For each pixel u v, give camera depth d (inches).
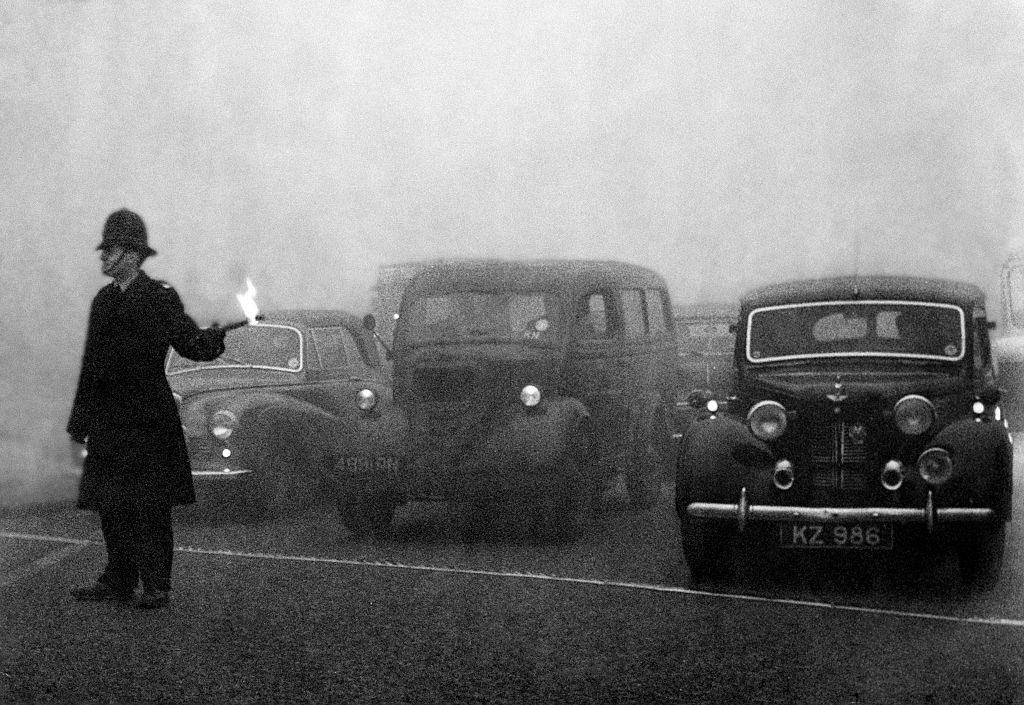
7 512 473.4
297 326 496.4
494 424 401.1
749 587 319.0
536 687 223.8
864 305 353.4
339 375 504.7
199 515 467.8
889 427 320.2
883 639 260.4
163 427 293.7
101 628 272.8
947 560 358.3
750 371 352.5
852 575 337.4
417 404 411.2
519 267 437.7
